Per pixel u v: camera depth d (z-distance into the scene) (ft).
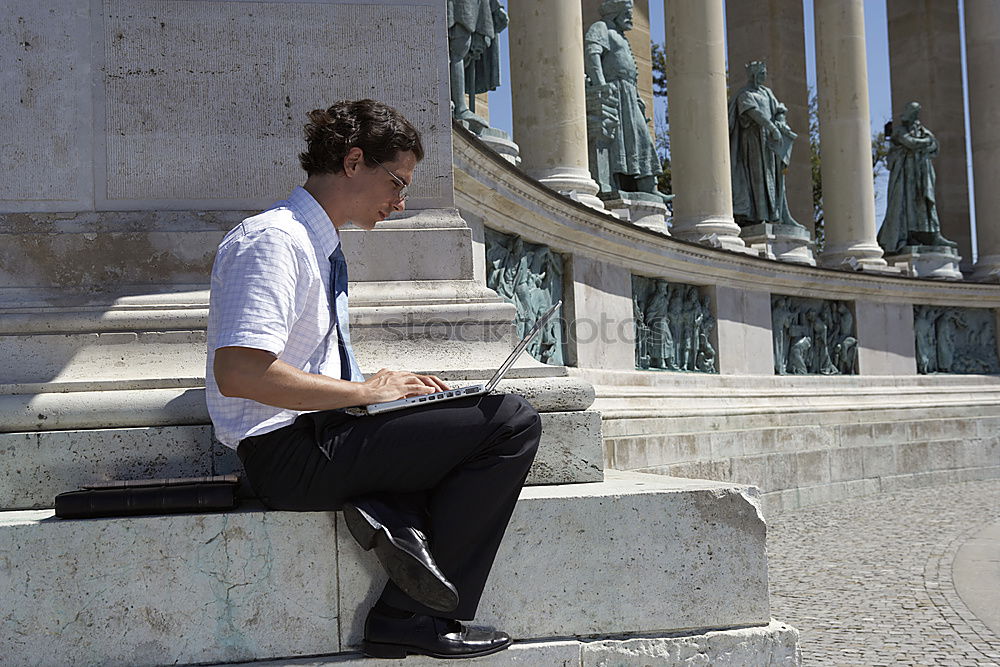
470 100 49.60
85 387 16.12
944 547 44.21
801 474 65.36
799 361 73.77
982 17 96.84
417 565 13.15
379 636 13.73
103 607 13.78
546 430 16.46
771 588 35.76
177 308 17.38
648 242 56.80
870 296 80.23
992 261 94.73
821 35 87.20
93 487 14.28
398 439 13.53
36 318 16.83
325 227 14.29
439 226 18.75
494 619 14.52
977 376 87.92
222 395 13.46
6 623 13.57
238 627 14.02
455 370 16.97
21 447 15.49
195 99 18.35
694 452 56.24
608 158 63.52
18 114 17.90
